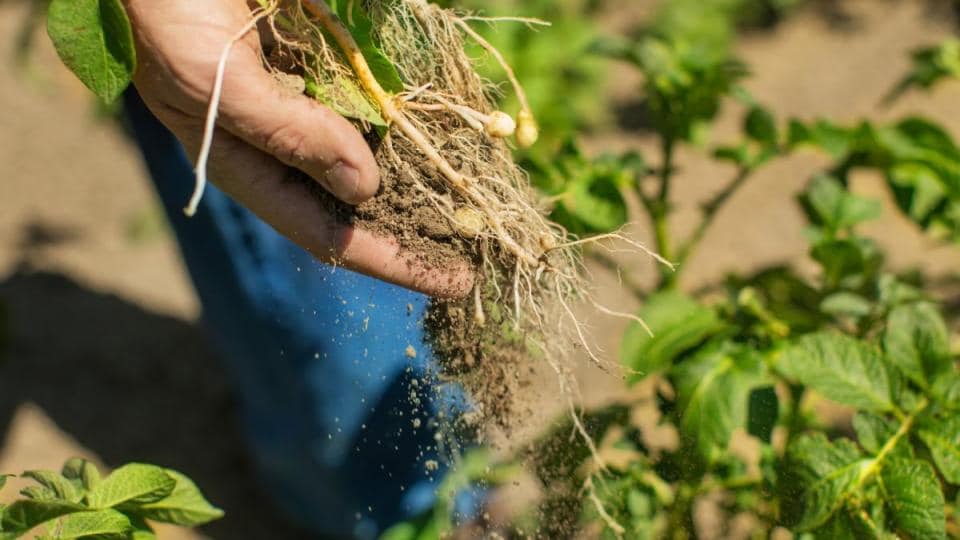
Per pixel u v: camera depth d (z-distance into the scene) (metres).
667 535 1.93
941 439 1.61
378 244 1.58
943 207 2.30
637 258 3.31
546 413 1.98
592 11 4.69
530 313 1.69
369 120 1.50
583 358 2.74
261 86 1.42
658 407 1.93
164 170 2.43
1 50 4.59
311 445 2.49
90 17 1.26
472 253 1.61
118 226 3.92
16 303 3.57
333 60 1.52
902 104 4.23
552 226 1.96
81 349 3.44
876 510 1.58
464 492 2.14
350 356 2.21
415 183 1.57
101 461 3.09
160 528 2.89
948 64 2.58
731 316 2.01
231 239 2.35
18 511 1.28
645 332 1.85
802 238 3.65
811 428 2.13
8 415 3.21
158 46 1.39
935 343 1.66
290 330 2.35
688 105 2.22
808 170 3.97
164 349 3.47
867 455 1.63
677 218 3.71
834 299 1.92
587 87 4.07
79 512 1.38
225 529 2.93
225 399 3.30
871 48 4.57
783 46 4.63
